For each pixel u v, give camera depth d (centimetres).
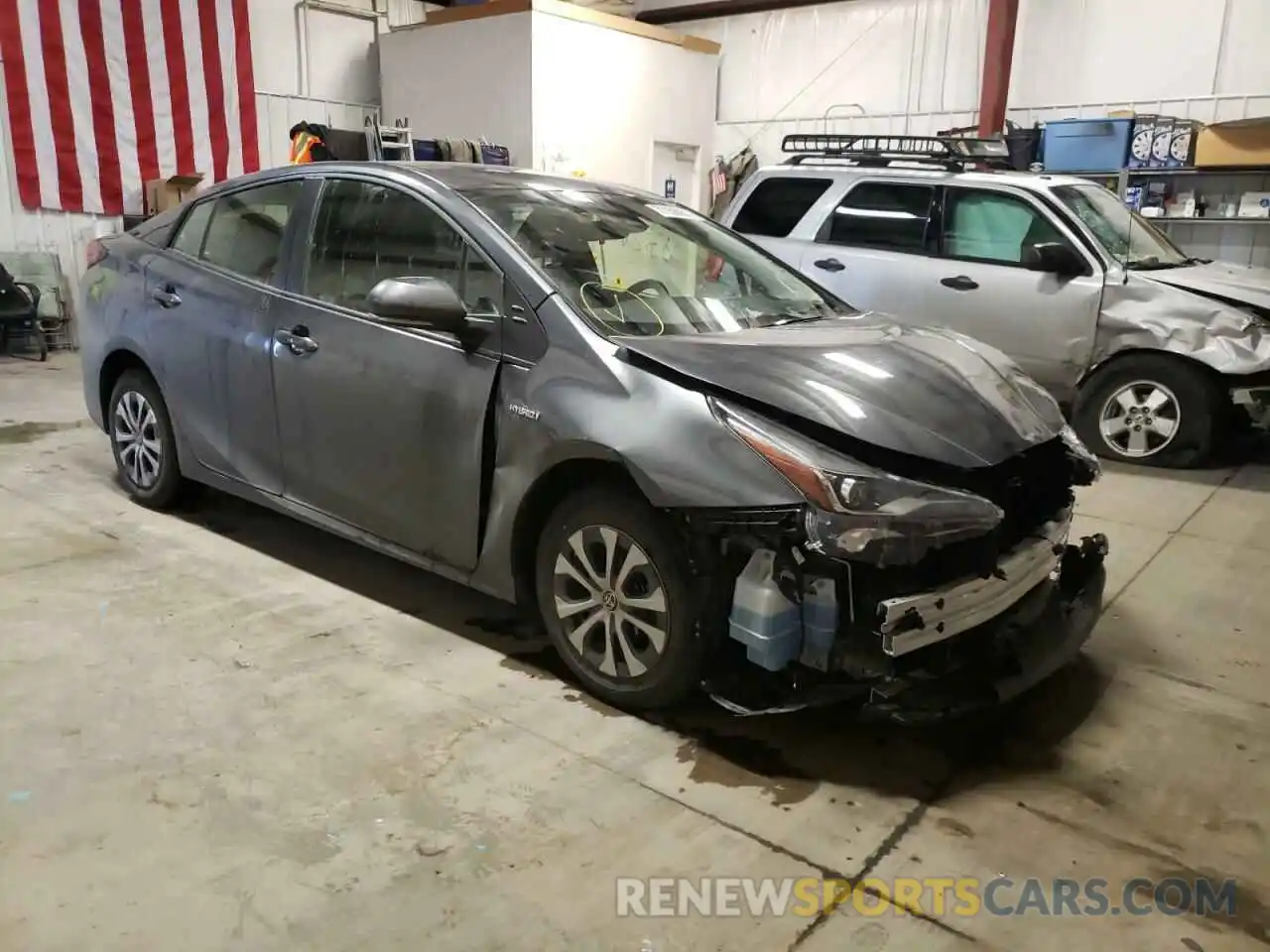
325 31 1097
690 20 1241
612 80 1066
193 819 240
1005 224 631
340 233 359
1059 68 984
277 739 275
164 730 278
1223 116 905
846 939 211
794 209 701
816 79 1154
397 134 802
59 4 892
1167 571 434
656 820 247
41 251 923
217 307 394
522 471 297
